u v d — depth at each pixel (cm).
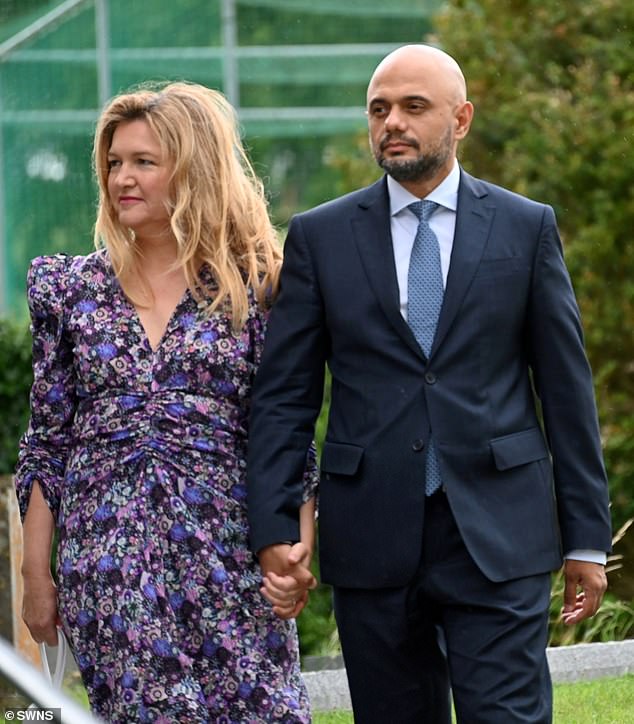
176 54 4900
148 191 1224
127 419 1202
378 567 1202
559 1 2834
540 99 2722
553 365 1216
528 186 2673
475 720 1177
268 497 1197
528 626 1185
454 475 1186
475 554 1177
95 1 4819
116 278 1230
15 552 1895
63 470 1244
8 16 4762
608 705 1656
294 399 1223
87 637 1193
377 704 1238
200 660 1195
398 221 1227
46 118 4841
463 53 2888
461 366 1195
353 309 1209
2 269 4662
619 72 2731
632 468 2394
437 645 1255
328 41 5331
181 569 1194
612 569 2186
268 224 1280
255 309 1245
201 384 1214
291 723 1196
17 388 2625
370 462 1200
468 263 1202
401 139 1197
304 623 2216
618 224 2581
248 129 5212
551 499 1222
